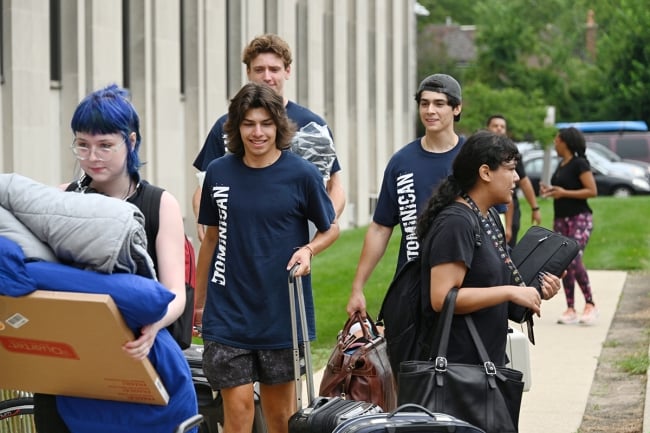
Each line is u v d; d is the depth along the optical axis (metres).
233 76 49.53
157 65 41.41
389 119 74.88
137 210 9.84
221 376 13.90
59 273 9.61
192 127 44.88
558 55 149.00
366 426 10.88
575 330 28.69
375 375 14.31
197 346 15.66
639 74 143.75
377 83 70.88
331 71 62.66
